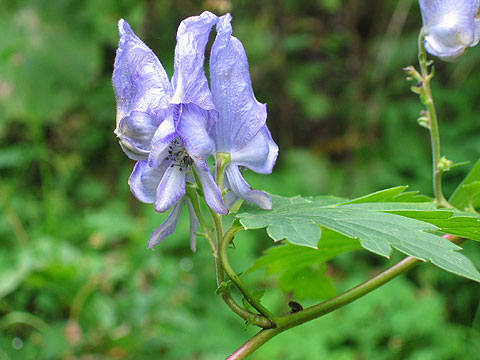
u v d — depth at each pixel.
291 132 0.79
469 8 0.19
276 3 0.73
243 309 0.16
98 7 0.66
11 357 0.45
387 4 0.75
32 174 0.69
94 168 0.75
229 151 0.16
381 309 0.50
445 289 0.55
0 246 0.55
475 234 0.16
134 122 0.15
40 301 0.49
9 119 0.64
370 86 0.73
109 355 0.47
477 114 0.65
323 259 0.21
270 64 0.75
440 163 0.20
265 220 0.15
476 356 0.47
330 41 0.75
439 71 0.71
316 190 0.67
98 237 0.55
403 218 0.15
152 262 0.51
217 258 0.16
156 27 0.65
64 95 0.66
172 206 0.15
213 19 0.15
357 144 0.70
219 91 0.16
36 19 0.65
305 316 0.16
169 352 0.46
